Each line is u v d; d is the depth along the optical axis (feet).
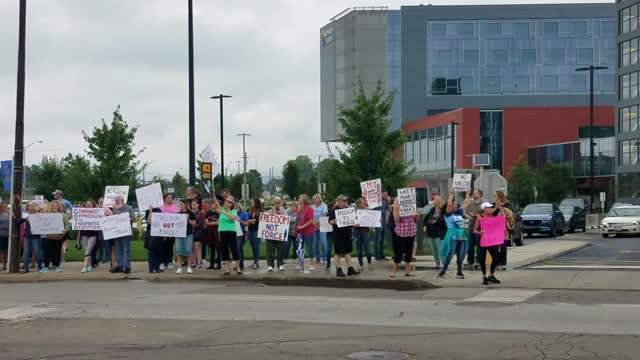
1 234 66.39
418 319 37.50
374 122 95.14
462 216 55.83
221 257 63.62
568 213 138.62
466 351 29.19
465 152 252.01
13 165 64.85
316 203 68.64
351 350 29.78
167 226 59.21
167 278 59.00
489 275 54.29
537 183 212.64
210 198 69.26
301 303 44.32
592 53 325.01
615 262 69.10
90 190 108.99
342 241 56.65
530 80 325.83
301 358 28.45
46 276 60.70
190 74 73.26
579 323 35.47
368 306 42.63
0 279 60.39
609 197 259.19
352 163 95.81
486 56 327.06
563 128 269.85
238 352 29.73
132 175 111.86
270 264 60.59
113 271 61.67
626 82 253.85
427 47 330.13
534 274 57.93
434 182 172.86
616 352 28.66
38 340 32.91
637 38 247.91
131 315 40.09
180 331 34.68
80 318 39.17
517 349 29.40
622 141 253.65
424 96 330.13
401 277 55.72
